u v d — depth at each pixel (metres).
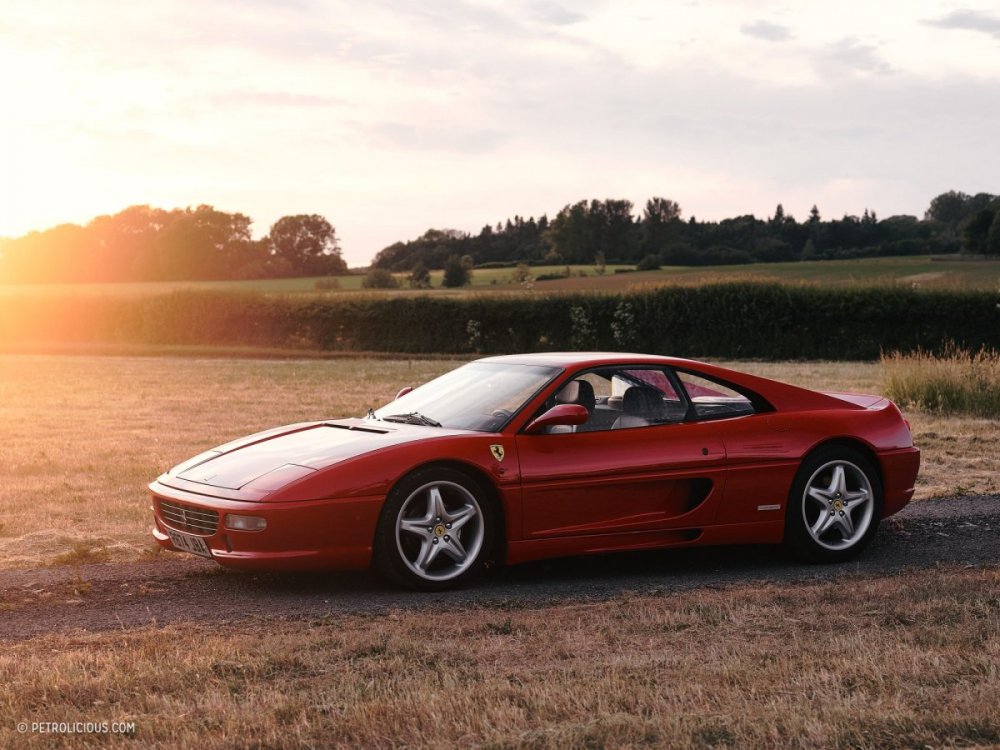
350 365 31.94
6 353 40.59
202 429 13.97
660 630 4.59
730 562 6.55
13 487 9.06
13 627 4.82
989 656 3.99
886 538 7.17
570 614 4.93
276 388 21.58
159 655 4.13
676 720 3.30
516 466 5.75
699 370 6.46
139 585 5.64
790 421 6.50
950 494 8.73
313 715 3.45
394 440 5.70
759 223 134.88
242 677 3.91
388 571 5.51
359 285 97.69
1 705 3.53
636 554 6.77
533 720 3.36
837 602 5.07
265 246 128.12
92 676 3.87
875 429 6.72
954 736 3.20
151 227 132.88
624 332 41.50
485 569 6.21
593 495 5.93
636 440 6.07
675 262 118.50
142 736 3.27
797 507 6.43
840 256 127.19
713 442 6.23
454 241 139.00
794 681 3.73
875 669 3.81
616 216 129.25
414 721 3.34
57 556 6.37
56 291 54.03
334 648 4.29
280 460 5.72
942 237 128.38
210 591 5.54
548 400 6.02
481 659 4.15
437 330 44.38
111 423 14.71
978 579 5.48
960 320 38.53
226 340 47.47
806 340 39.72
